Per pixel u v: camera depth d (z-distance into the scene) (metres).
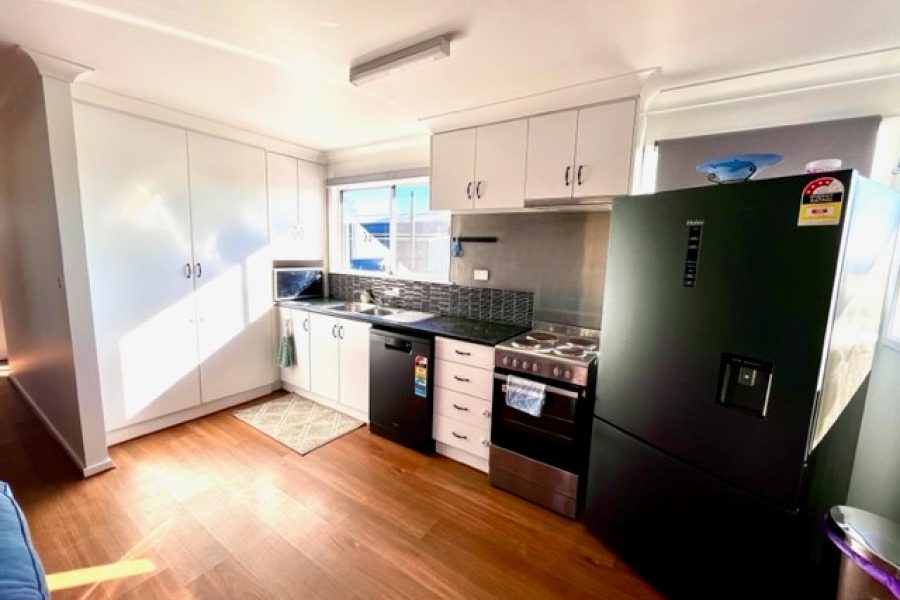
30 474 2.33
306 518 2.05
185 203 2.88
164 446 2.70
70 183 2.11
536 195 2.38
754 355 1.33
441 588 1.67
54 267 2.25
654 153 2.34
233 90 2.32
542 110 2.32
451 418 2.60
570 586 1.70
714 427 1.45
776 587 1.32
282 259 3.62
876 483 1.57
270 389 3.69
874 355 1.65
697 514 1.52
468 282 3.13
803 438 1.24
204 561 1.76
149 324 2.77
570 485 2.11
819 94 1.92
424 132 3.08
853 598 1.18
